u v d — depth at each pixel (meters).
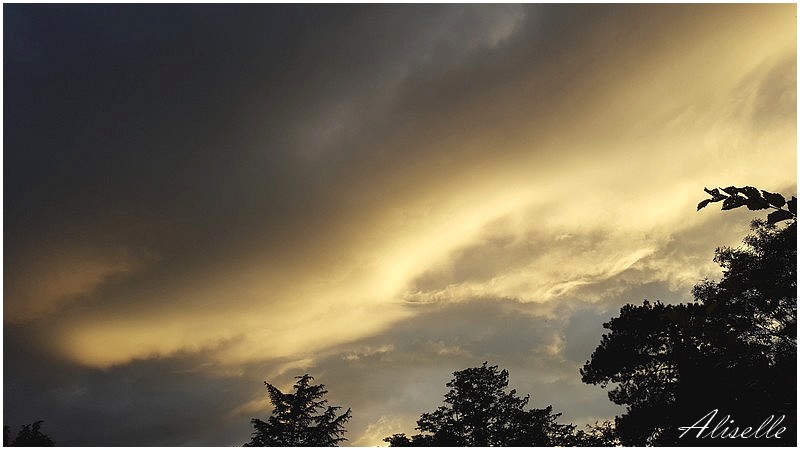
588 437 37.59
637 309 30.00
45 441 34.66
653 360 28.84
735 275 3.27
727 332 3.19
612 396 30.38
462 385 43.47
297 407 41.56
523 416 41.72
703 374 19.09
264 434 40.88
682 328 3.24
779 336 12.55
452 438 40.69
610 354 29.97
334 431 41.25
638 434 28.05
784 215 2.98
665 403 27.12
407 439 41.38
